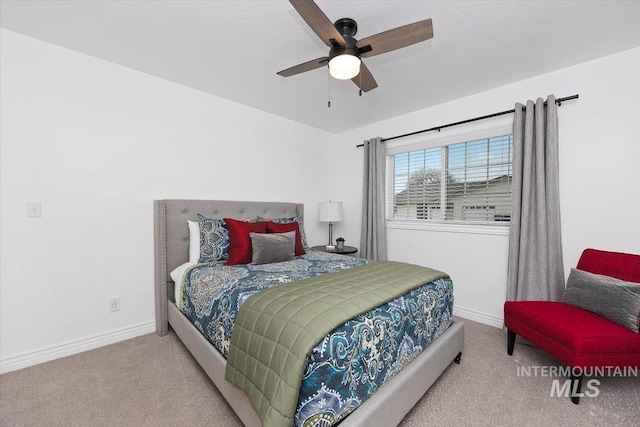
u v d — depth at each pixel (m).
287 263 2.41
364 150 3.74
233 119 3.07
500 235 2.71
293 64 2.29
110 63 2.28
